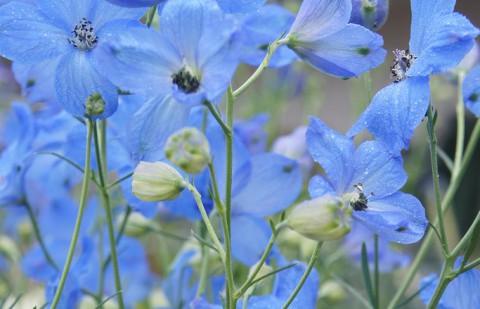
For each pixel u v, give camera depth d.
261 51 0.51
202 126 0.52
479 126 0.52
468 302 0.48
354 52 0.45
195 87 0.42
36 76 0.50
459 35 0.43
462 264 0.45
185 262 0.58
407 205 0.44
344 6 0.44
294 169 0.53
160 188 0.43
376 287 0.50
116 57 0.42
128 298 0.64
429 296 0.50
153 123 0.43
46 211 0.59
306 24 0.44
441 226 0.45
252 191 0.53
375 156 0.45
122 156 0.52
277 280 0.48
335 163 0.44
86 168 0.45
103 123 0.49
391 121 0.44
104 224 0.60
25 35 0.46
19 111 0.54
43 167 0.56
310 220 0.41
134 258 0.61
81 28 0.45
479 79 0.47
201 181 0.52
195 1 0.41
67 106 0.45
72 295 0.51
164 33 0.42
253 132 0.59
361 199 0.44
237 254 0.53
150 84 0.42
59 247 0.60
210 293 0.55
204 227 0.53
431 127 0.44
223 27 0.41
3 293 0.65
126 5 0.43
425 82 0.43
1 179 0.55
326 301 0.63
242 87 0.43
